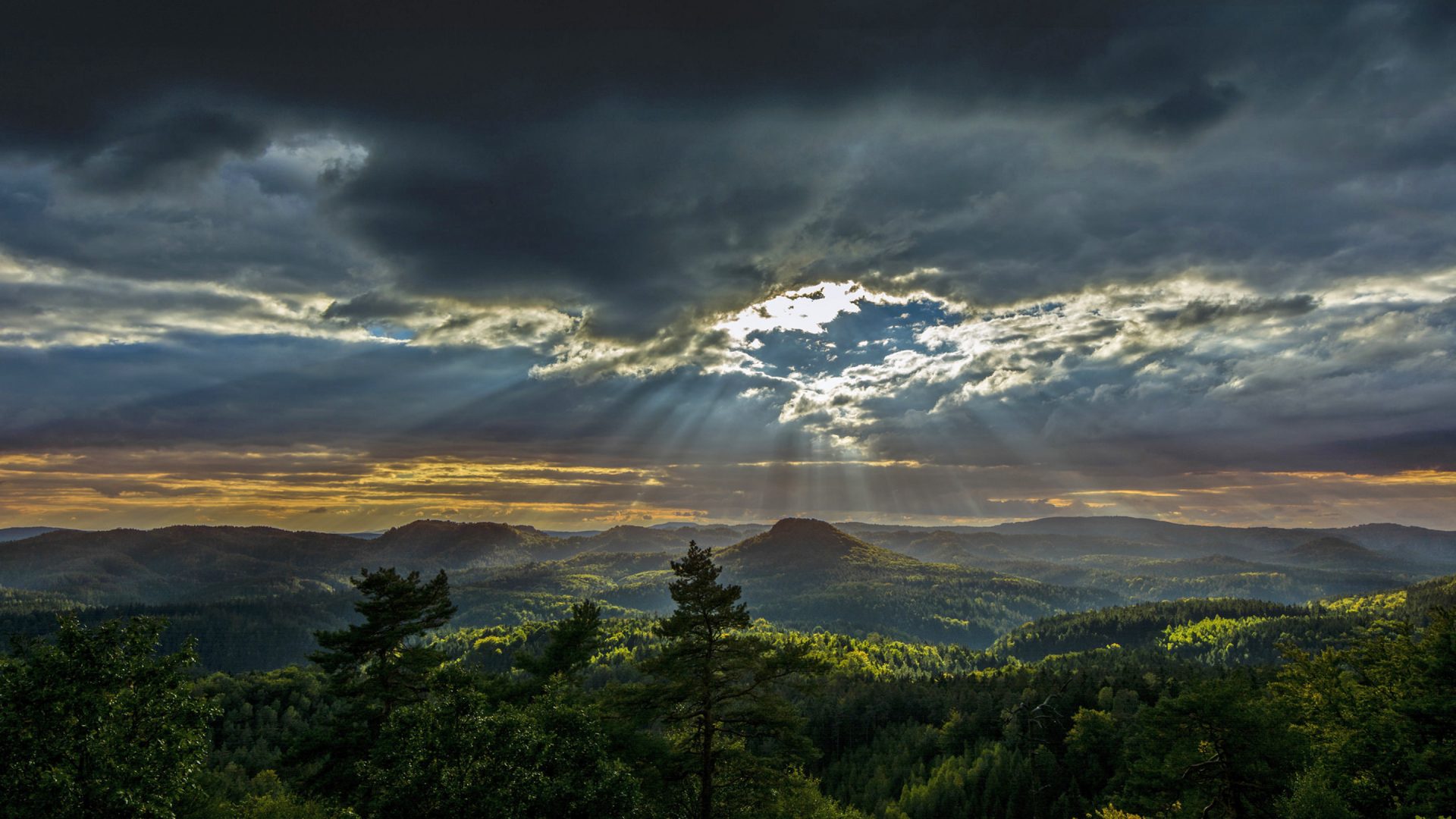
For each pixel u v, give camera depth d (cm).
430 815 2536
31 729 2345
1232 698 4053
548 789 2672
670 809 3641
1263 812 4003
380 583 4022
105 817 2298
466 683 3966
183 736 2592
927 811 10106
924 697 15475
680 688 3428
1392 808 3797
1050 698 12288
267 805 4091
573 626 5091
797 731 3503
